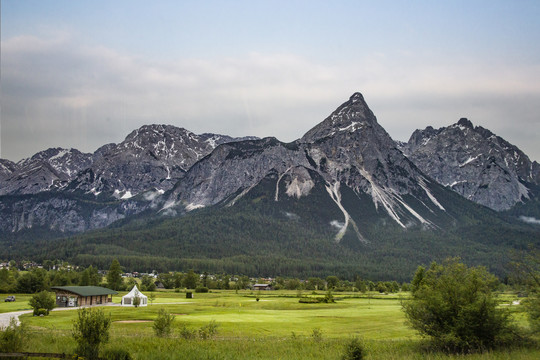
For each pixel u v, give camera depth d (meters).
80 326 49.47
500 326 55.56
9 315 108.56
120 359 46.91
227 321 97.56
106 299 153.12
